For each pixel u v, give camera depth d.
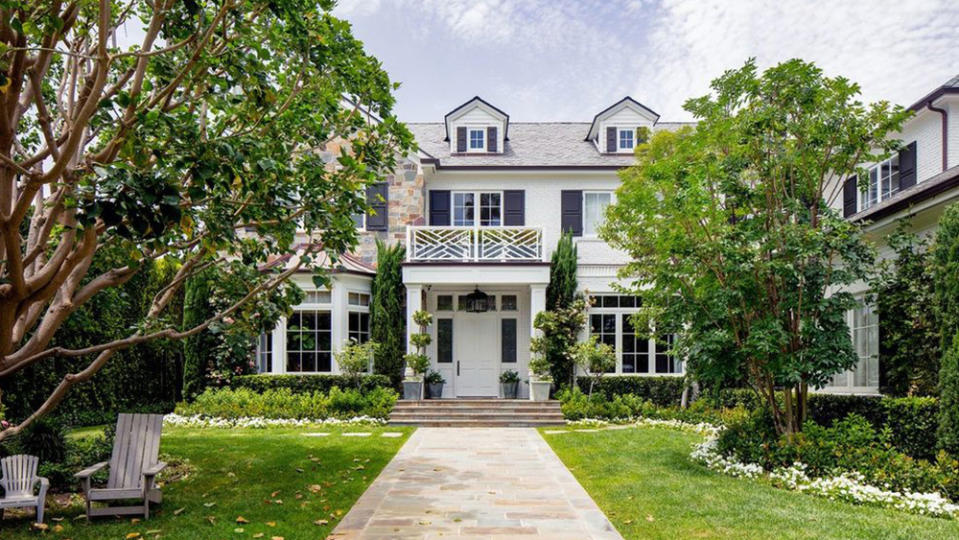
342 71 7.93
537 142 20.91
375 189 18.53
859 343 12.09
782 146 9.25
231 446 11.01
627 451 10.58
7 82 5.07
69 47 7.29
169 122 5.48
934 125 12.56
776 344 8.78
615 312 17.62
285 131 8.02
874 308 11.34
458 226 18.22
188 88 6.71
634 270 13.77
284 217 7.29
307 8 7.37
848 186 14.99
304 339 16.81
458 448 11.49
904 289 9.55
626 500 7.27
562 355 16.97
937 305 8.27
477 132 19.95
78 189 6.21
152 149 5.59
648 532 6.00
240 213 6.79
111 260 8.36
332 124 8.73
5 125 5.58
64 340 13.58
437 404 15.62
